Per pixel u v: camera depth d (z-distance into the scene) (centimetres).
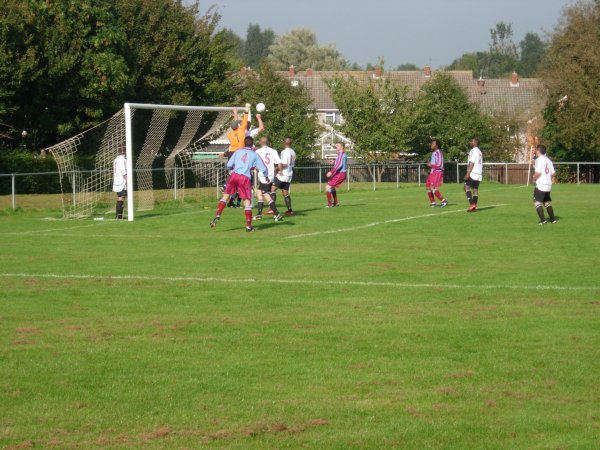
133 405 707
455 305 1104
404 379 776
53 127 4203
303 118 5878
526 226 2098
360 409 694
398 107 5375
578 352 862
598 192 3656
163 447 614
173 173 3291
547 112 5669
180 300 1150
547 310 1063
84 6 4141
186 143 3256
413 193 3672
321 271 1397
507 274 1349
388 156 5341
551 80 5416
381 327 980
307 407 700
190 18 5025
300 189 3931
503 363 824
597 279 1290
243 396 730
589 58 5234
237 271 1401
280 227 2105
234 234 1964
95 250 1691
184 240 1855
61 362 837
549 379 771
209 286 1256
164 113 3078
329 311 1075
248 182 1995
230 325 996
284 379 778
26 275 1361
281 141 5697
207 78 5103
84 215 2578
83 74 4116
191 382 770
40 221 2400
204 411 691
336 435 636
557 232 1959
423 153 5822
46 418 676
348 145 5700
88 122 4288
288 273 1377
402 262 1495
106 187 2834
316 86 9300
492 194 3494
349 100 5297
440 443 619
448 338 924
